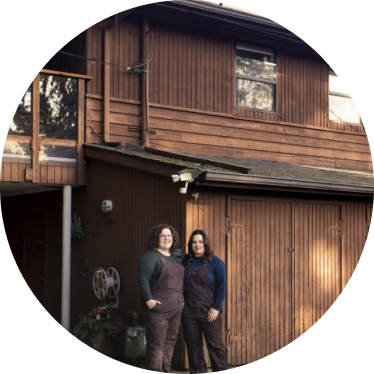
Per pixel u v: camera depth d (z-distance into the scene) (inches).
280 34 574.6
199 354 333.4
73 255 484.7
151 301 316.2
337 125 628.1
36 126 450.0
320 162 611.2
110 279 433.7
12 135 441.1
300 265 444.5
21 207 557.3
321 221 462.0
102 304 446.0
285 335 430.6
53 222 507.8
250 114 567.8
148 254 321.7
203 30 547.2
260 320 416.8
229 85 558.6
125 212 433.4
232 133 554.9
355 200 488.1
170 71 525.7
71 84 470.3
